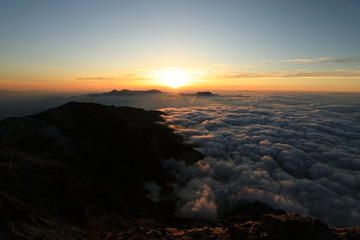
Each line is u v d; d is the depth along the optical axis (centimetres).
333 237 1252
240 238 1402
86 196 4022
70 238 2377
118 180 6862
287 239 1266
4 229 1967
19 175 3316
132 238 2012
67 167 5200
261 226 1432
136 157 9538
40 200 3016
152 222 4569
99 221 3247
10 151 4122
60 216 2895
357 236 1272
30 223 2300
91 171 6166
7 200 2508
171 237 1725
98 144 8250
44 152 5341
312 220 1395
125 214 4297
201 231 1711
